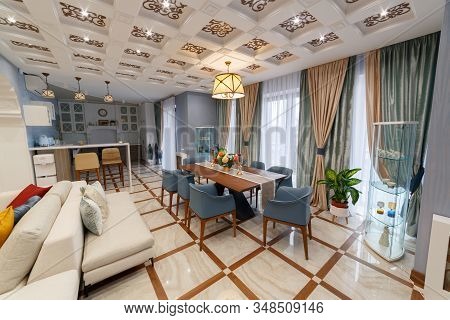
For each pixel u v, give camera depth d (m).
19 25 2.11
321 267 1.83
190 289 1.57
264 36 2.23
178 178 2.83
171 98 5.33
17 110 2.86
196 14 1.85
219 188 2.91
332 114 2.96
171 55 2.80
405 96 2.32
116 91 4.49
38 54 2.73
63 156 3.50
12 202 1.88
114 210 2.19
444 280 1.48
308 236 2.33
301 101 3.40
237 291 1.56
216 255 2.00
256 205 3.21
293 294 1.53
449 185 1.46
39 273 1.20
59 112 4.22
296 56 2.79
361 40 2.26
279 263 1.89
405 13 1.86
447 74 1.42
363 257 1.98
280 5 1.77
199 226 2.61
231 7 1.80
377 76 2.52
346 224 2.65
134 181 4.25
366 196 2.84
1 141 2.83
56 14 1.86
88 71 3.40
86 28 2.15
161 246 2.15
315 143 3.29
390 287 1.60
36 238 1.20
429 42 2.13
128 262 1.57
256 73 3.53
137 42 2.49
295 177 3.59
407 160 2.00
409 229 2.34
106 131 4.68
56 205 1.63
